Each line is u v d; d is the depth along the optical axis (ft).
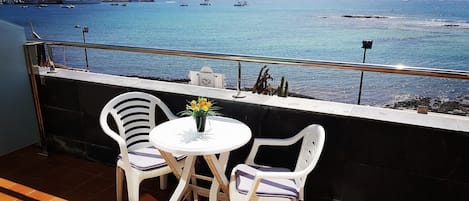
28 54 9.91
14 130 10.57
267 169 6.72
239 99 7.86
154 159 7.17
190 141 6.05
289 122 7.34
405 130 6.27
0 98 10.00
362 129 6.65
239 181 6.18
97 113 9.75
